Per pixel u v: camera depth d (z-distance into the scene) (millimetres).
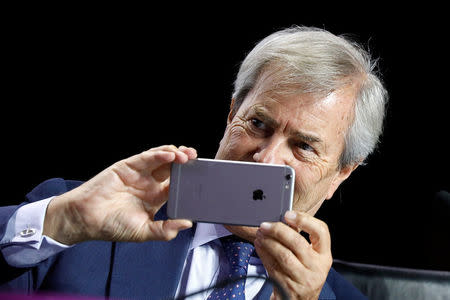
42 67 6793
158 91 6691
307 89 3074
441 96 6000
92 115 6836
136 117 6746
